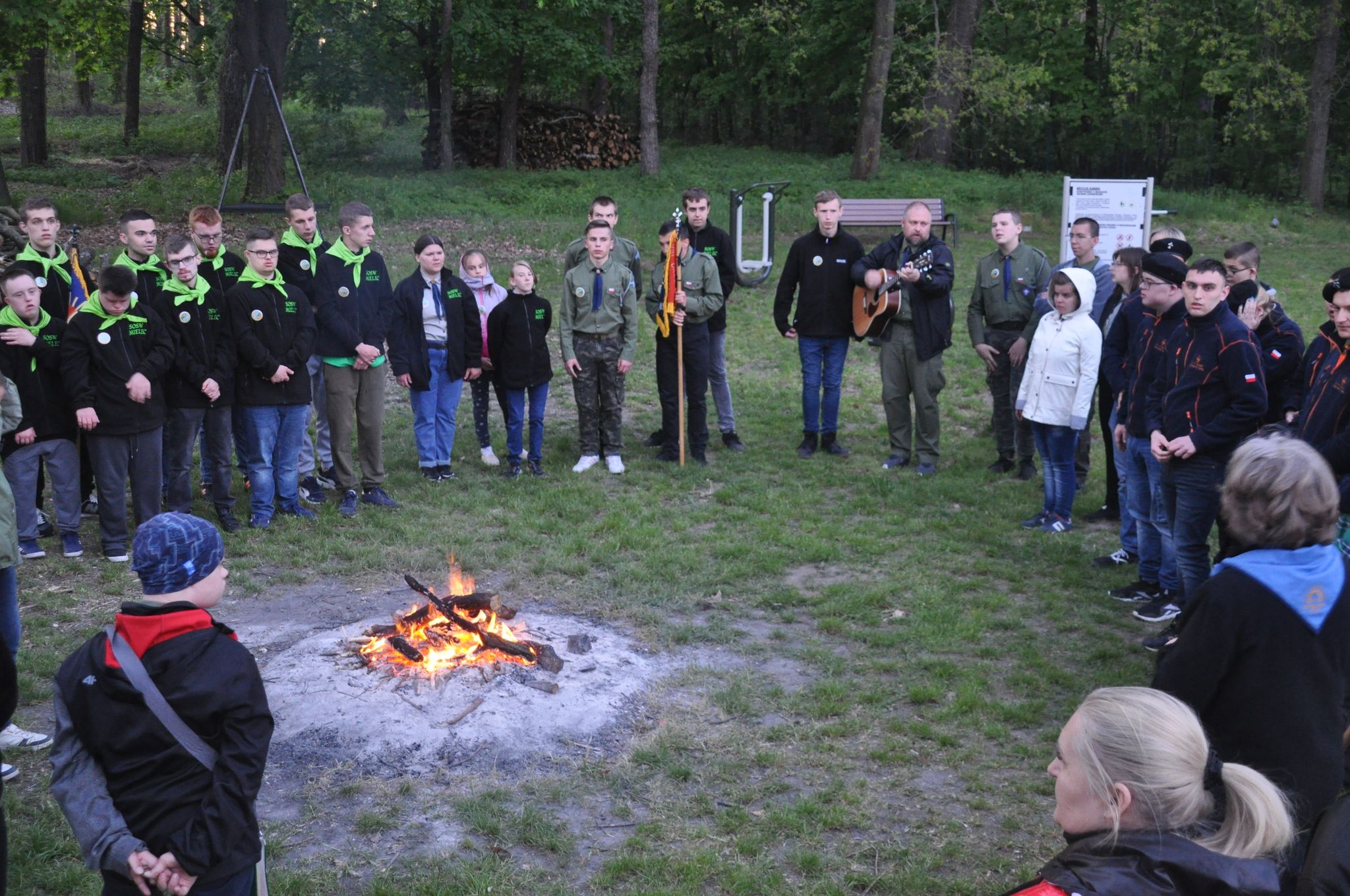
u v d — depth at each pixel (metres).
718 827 4.15
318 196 21.66
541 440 8.71
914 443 9.56
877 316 8.59
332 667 5.18
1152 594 6.36
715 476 8.77
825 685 5.25
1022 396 7.51
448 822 4.17
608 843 4.05
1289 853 2.41
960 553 7.20
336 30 26.94
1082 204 11.51
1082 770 2.04
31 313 6.37
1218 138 31.08
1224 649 2.90
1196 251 21.75
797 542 7.25
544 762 4.56
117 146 31.41
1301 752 2.87
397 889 3.75
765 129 37.84
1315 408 4.91
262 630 5.83
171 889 2.54
